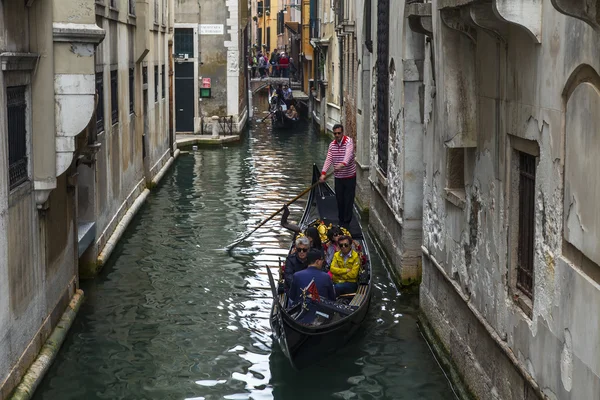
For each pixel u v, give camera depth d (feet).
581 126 16.69
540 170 19.39
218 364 30.30
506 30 21.61
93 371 29.37
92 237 40.27
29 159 27.68
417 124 37.93
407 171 38.22
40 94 28.02
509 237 22.15
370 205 54.75
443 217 29.96
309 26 143.54
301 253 33.78
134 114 58.03
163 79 78.02
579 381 16.92
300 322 29.81
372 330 33.71
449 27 24.68
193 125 105.81
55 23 27.96
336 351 30.96
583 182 16.58
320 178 46.21
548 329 18.86
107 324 34.19
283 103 130.52
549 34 18.56
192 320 35.06
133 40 57.36
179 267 43.21
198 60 104.88
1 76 24.02
